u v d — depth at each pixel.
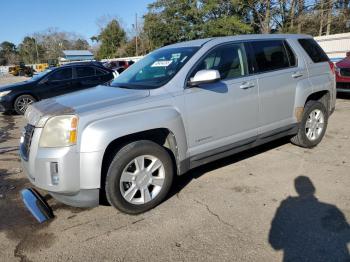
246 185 4.34
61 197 3.51
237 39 4.65
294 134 5.44
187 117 3.95
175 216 3.65
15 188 4.61
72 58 64.31
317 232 3.24
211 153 4.25
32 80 11.38
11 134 8.15
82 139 3.31
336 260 2.85
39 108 3.77
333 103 5.93
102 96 3.87
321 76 5.58
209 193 4.16
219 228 3.38
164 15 31.45
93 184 3.37
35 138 3.45
